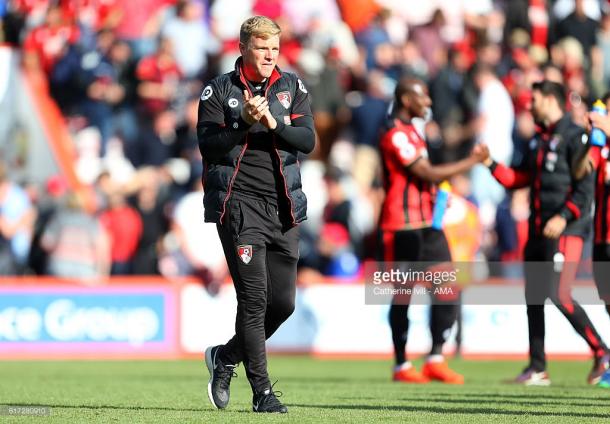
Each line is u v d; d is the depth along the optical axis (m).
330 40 62.22
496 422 21.19
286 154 21.38
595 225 30.34
